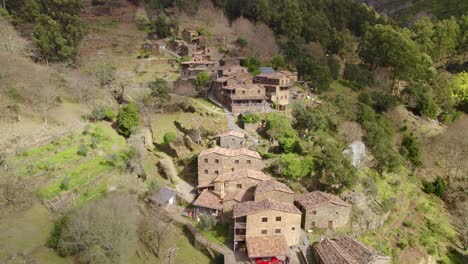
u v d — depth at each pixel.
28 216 50.66
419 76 115.12
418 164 89.25
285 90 90.88
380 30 125.12
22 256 44.22
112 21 143.25
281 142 70.06
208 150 65.50
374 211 65.69
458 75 121.94
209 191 62.38
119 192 56.53
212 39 130.12
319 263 52.88
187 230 57.03
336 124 83.50
